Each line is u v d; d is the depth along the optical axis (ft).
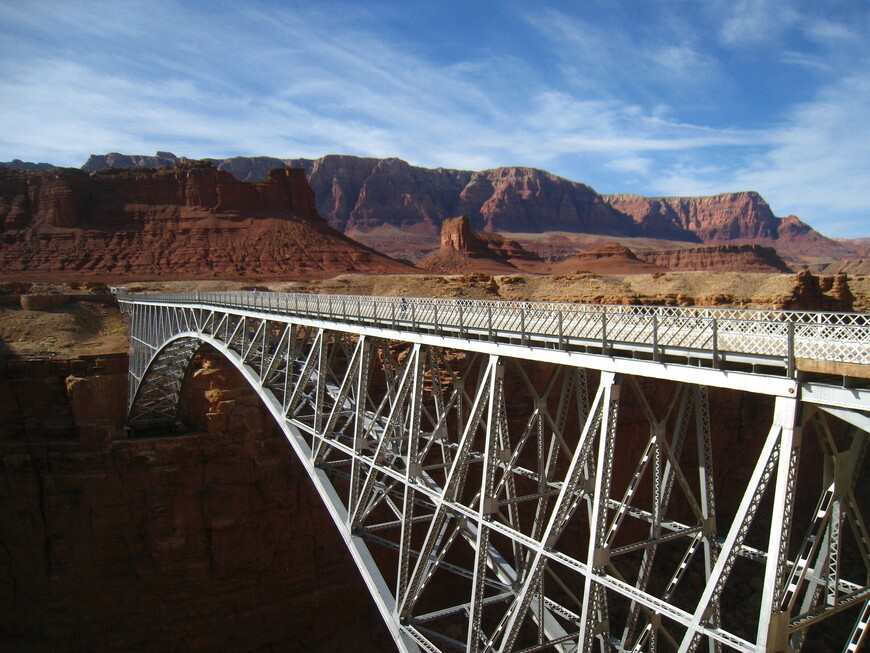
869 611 30.89
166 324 131.34
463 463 47.09
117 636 116.26
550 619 49.49
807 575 29.86
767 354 30.71
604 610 40.88
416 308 60.13
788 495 27.78
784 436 28.58
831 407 27.32
